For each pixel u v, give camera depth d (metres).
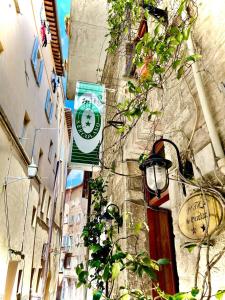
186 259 1.96
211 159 1.74
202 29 2.14
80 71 9.52
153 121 3.23
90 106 5.62
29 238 9.62
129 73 4.31
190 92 2.10
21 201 8.24
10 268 7.93
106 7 6.93
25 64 8.52
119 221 3.94
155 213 3.60
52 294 17.27
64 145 22.47
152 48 2.53
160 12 2.83
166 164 1.80
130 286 3.05
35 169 7.27
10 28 6.77
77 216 31.02
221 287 1.52
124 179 4.09
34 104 10.05
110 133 6.71
